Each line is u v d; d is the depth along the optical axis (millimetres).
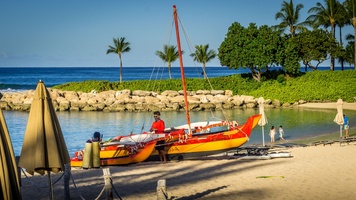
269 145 32625
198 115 58531
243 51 79000
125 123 50875
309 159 22656
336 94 68375
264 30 79625
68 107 66000
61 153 10523
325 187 15680
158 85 76062
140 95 70562
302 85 72812
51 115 10562
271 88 73188
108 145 23594
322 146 28984
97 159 20438
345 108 60562
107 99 67562
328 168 19469
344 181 16578
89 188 16938
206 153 24078
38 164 10062
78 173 20875
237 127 24797
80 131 44469
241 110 64250
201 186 16688
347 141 29250
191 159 24859
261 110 32062
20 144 37094
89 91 75875
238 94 74375
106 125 49125
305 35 85000
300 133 40812
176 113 61219
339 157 23047
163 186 11703
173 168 21719
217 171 20219
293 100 68062
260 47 77125
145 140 23969
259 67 76938
